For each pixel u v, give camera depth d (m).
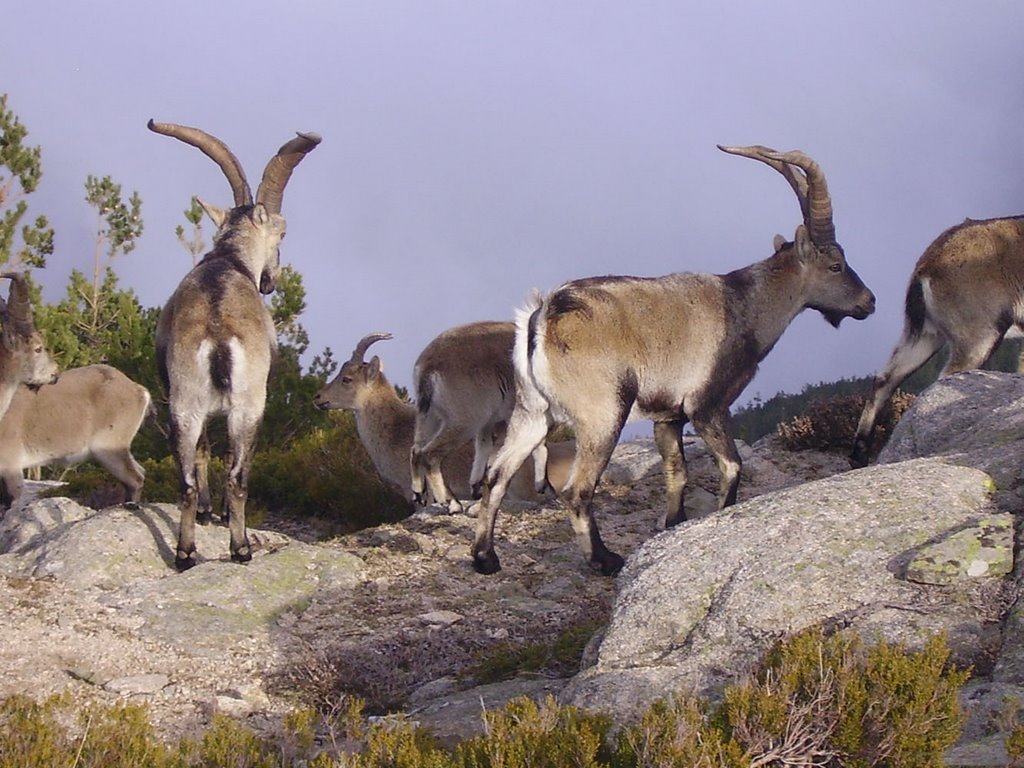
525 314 8.71
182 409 8.55
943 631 4.25
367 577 8.90
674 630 5.60
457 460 11.93
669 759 3.70
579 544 8.90
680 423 9.55
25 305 10.04
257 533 9.62
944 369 10.45
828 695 4.01
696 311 9.16
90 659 7.07
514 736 3.95
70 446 11.82
